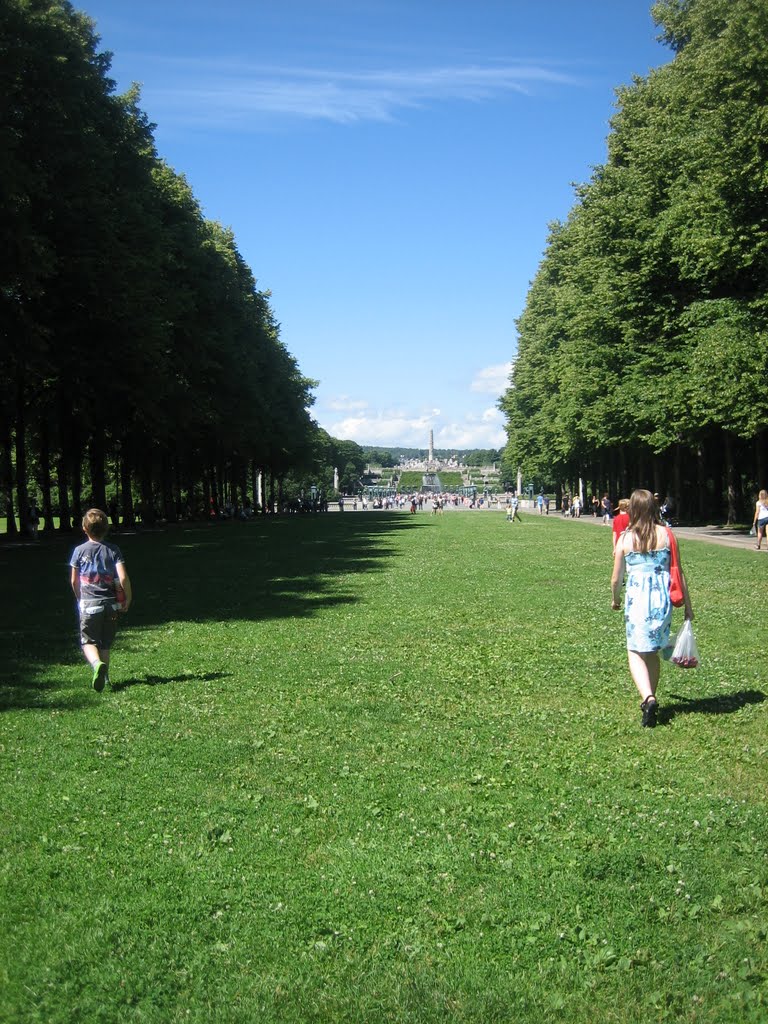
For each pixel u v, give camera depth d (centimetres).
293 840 612
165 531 5547
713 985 443
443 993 437
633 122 4944
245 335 6850
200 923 504
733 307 3806
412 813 659
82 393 4184
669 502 5544
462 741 847
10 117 3105
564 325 5897
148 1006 432
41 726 912
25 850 604
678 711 952
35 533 4409
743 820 635
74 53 3281
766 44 3275
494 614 1731
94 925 502
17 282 3080
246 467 8750
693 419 4262
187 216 5238
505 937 489
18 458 4353
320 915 511
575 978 450
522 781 727
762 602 1825
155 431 4941
